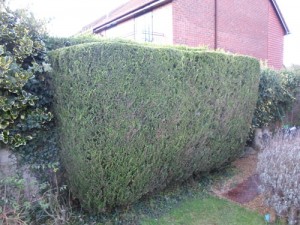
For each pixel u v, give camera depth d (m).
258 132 6.72
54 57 3.28
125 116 3.22
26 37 3.21
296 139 4.74
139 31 11.91
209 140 4.56
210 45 11.45
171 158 3.94
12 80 2.96
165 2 10.32
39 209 3.37
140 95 3.33
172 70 3.69
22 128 3.40
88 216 3.62
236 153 5.49
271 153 3.96
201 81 4.16
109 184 3.30
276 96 7.09
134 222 3.67
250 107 5.40
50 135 3.63
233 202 4.31
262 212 3.93
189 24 10.64
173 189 4.59
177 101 3.79
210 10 11.39
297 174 3.41
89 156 3.10
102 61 3.04
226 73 4.62
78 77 3.02
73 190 3.48
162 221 3.74
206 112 4.32
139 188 3.63
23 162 3.53
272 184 3.56
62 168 3.64
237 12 12.55
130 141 3.32
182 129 3.96
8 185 3.14
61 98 3.23
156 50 3.48
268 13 14.32
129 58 3.21
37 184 3.51
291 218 3.42
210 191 4.75
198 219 3.79
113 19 12.84
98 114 3.07
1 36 3.16
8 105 3.08
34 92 3.48
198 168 4.64
